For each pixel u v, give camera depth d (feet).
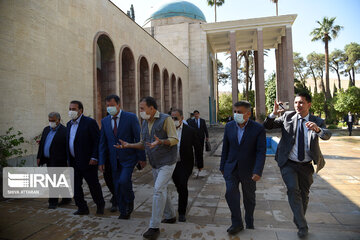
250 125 10.09
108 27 36.17
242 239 8.87
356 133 61.93
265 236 9.11
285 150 10.02
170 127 10.05
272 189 17.13
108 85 38.24
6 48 18.76
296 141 9.89
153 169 10.65
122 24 40.98
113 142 11.50
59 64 25.07
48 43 23.49
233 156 10.15
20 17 20.17
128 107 45.83
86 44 30.19
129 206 11.34
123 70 45.80
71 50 27.14
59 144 13.74
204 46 91.86
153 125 10.18
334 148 36.42
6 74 18.72
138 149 11.39
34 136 21.31
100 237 9.17
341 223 11.51
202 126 25.44
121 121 11.51
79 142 11.87
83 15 29.66
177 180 11.93
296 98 10.00
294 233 9.34
